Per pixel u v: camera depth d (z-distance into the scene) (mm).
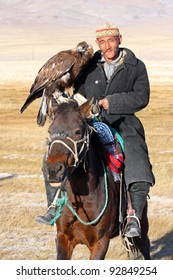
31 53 156250
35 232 12492
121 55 8016
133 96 7809
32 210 14203
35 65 97188
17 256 10969
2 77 78438
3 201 15305
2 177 18672
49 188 7418
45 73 8219
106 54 7926
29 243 11805
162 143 27094
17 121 39750
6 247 11500
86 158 7188
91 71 8102
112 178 7676
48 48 179375
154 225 12758
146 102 7906
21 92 62562
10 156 23328
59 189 7125
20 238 12102
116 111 7789
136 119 8094
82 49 8102
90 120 7543
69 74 8086
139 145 7910
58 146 6586
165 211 14477
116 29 7879
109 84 7918
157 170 19453
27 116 43094
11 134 31031
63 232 7492
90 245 7500
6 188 16812
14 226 12898
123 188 7789
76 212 7309
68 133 6656
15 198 15719
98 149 7703
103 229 7418
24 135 30531
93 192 7297
